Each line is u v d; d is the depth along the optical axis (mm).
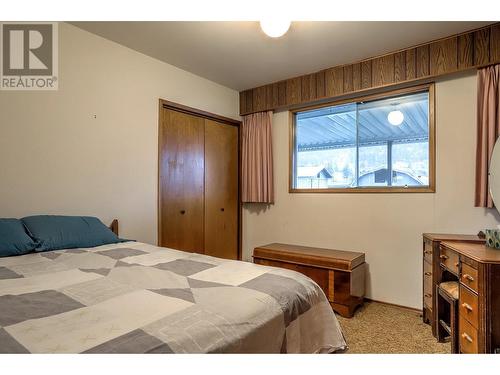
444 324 2049
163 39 2516
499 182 2236
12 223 1789
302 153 3568
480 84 2340
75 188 2299
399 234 2803
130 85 2676
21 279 1270
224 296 1108
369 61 2857
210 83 3465
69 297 1065
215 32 2408
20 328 825
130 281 1256
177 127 3137
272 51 2727
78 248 1922
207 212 3465
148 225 2795
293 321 1195
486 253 1681
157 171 2885
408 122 2881
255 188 3713
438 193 2604
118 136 2580
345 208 3133
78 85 2328
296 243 3473
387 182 2992
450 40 2438
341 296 2578
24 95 2062
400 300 2779
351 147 3225
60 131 2223
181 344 792
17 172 2016
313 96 3217
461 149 2498
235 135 3861
